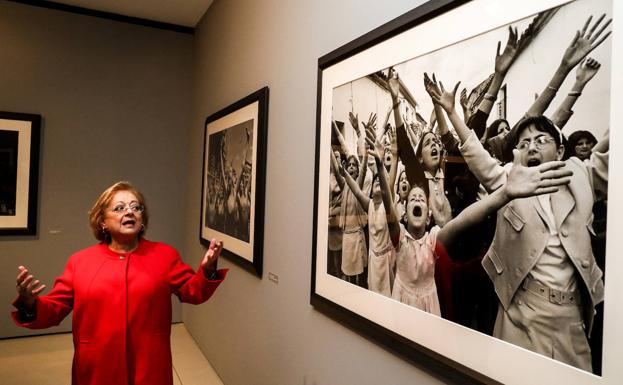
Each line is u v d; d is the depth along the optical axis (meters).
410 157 1.15
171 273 1.72
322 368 1.62
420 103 1.11
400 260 1.18
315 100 1.74
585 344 0.71
